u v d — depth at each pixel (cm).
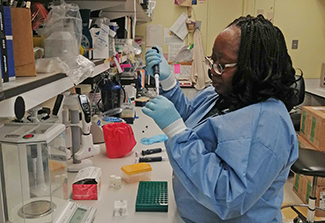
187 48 437
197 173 90
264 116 92
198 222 104
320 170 195
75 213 103
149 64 141
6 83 77
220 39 99
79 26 125
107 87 234
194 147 94
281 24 425
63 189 106
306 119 293
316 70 439
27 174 90
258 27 95
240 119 92
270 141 90
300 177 279
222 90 106
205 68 434
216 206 88
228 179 87
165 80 149
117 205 109
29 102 84
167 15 430
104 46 176
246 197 87
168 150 99
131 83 322
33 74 92
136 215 109
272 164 89
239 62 96
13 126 95
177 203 108
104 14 219
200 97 154
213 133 99
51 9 116
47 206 93
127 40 272
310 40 430
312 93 377
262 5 420
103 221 105
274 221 106
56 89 107
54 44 111
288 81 102
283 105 99
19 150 85
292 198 283
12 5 89
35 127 95
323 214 254
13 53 84
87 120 139
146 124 228
